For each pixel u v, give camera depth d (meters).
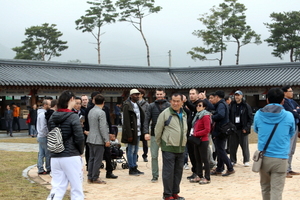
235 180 8.97
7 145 17.42
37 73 26.17
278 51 45.50
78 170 5.88
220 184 8.58
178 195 7.34
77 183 5.85
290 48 44.88
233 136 10.71
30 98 25.66
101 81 27.66
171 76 33.47
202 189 8.11
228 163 9.42
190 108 9.45
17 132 25.05
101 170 10.60
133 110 9.42
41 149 9.65
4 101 26.94
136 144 9.68
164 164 7.06
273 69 30.58
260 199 7.11
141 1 46.62
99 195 7.67
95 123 8.67
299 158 12.30
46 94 25.62
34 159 12.46
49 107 9.45
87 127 9.56
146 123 9.09
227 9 45.78
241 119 10.73
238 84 28.89
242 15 46.56
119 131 25.73
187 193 7.79
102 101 8.76
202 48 47.03
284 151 5.71
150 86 29.47
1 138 21.36
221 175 9.62
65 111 5.89
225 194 7.59
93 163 8.83
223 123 9.30
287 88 8.93
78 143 5.83
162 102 9.05
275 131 5.71
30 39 57.34
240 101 10.76
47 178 9.24
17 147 16.55
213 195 7.53
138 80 30.23
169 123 7.06
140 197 7.48
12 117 22.81
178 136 7.02
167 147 7.03
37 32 56.62
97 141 8.65
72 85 25.56
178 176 7.21
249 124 10.70
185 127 7.18
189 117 9.48
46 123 9.42
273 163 5.70
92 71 30.03
